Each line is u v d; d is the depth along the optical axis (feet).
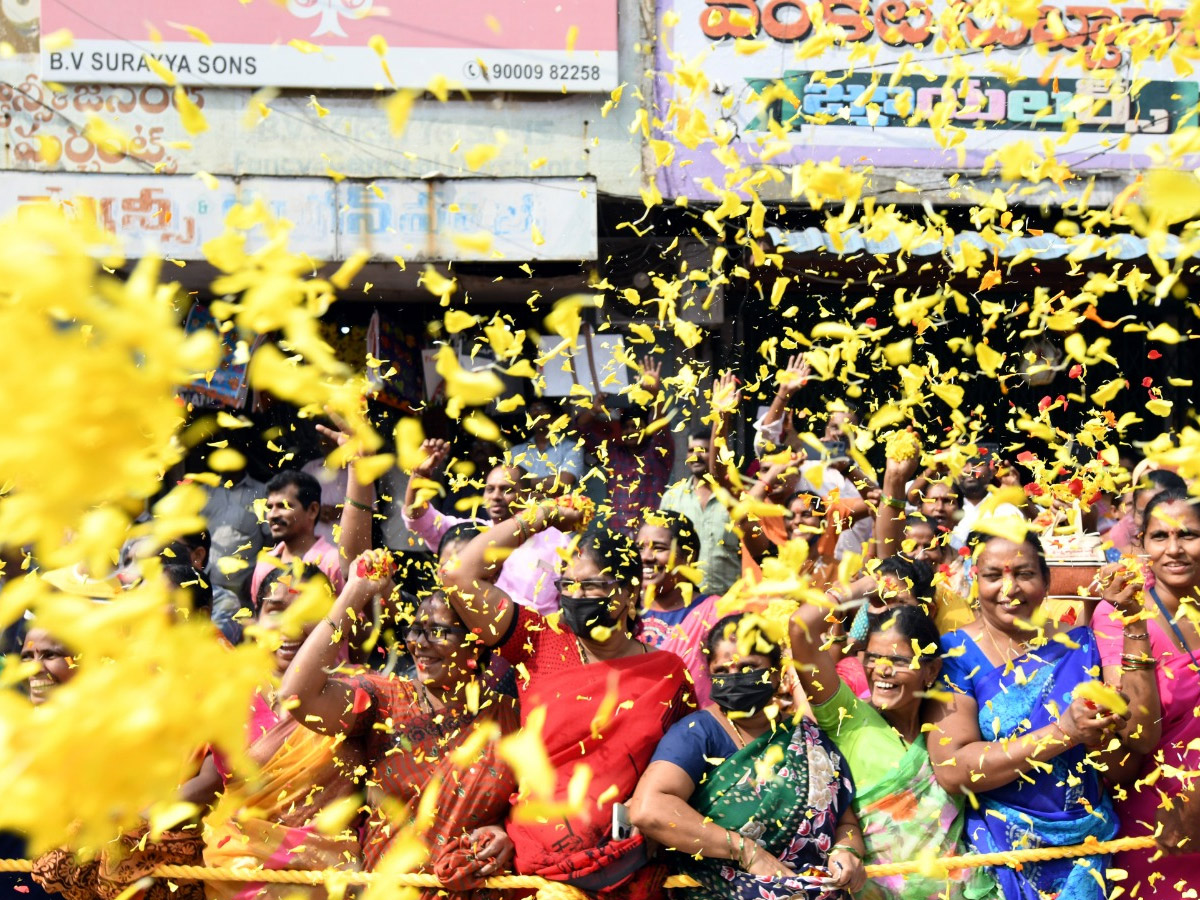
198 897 10.82
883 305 24.99
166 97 23.31
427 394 25.73
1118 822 10.45
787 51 23.88
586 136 24.03
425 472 14.99
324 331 25.48
